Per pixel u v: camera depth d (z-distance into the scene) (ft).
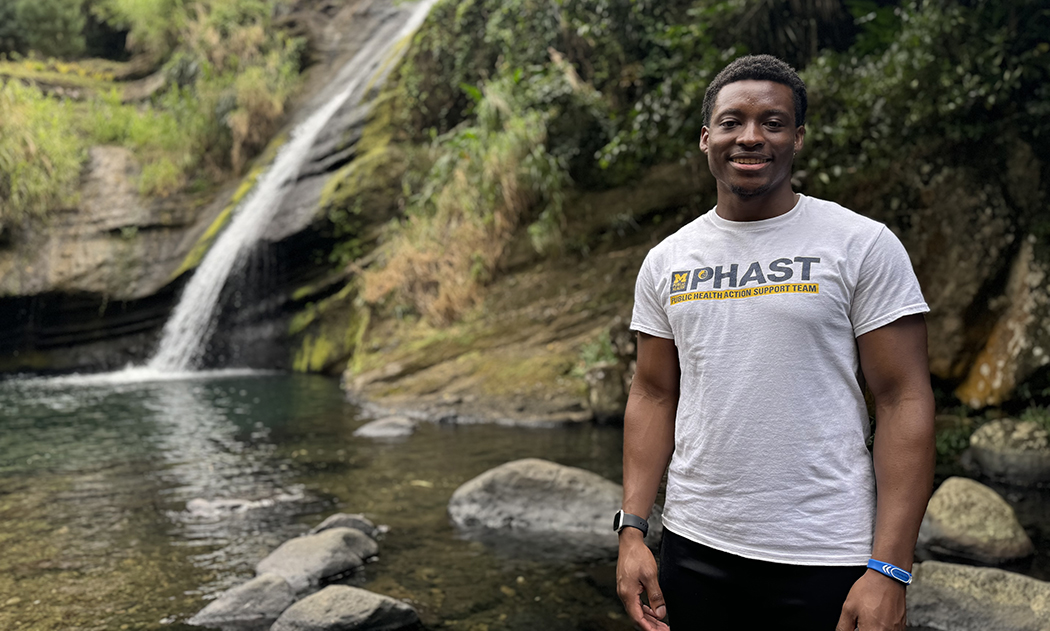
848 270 4.16
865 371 4.20
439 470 15.12
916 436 3.93
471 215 26.86
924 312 4.12
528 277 25.43
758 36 23.32
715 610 4.42
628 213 24.61
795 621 4.14
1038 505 12.39
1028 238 17.69
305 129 38.45
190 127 38.99
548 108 26.55
